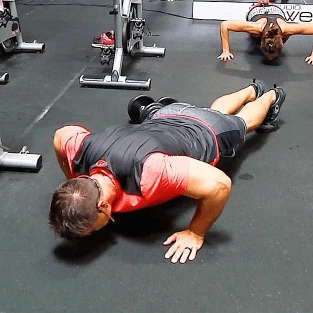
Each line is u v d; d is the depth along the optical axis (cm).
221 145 162
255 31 293
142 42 307
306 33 287
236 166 187
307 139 208
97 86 263
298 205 165
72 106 241
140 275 136
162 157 129
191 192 130
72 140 142
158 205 164
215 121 163
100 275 136
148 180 126
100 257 142
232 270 138
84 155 138
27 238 151
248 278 135
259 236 151
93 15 399
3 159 185
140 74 282
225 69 289
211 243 147
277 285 133
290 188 174
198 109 170
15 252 145
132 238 150
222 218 158
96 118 228
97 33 355
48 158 196
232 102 199
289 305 126
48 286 133
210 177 129
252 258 142
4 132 215
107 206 124
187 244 143
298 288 132
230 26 296
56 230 123
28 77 278
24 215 161
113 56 282
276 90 212
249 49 322
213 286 132
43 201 169
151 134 141
